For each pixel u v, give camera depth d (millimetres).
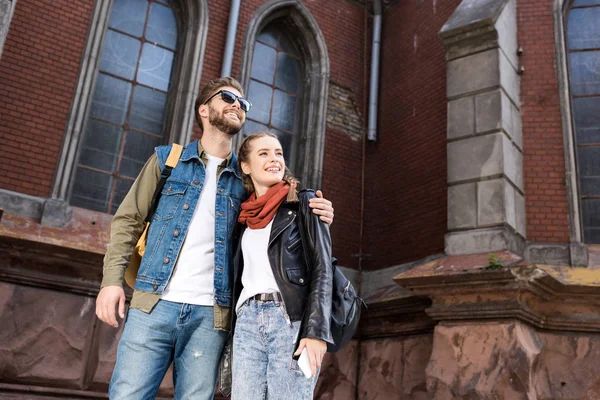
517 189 6270
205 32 7555
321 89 8508
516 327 5055
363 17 9453
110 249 2229
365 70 9141
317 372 2088
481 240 5883
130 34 7328
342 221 8078
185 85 7336
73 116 6293
